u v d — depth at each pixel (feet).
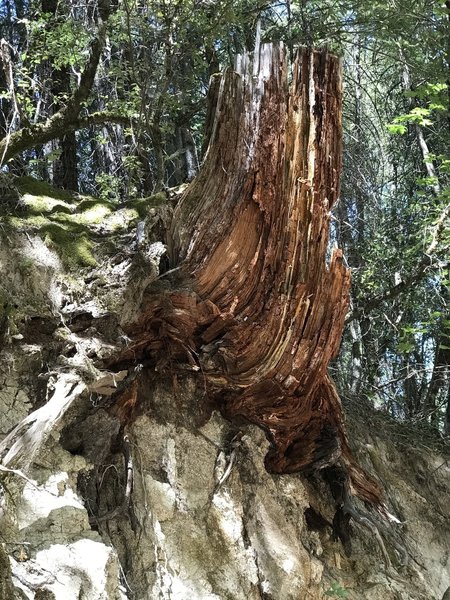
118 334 20.97
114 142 38.60
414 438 31.96
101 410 20.66
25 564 17.28
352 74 45.83
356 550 26.11
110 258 21.76
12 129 29.78
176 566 20.67
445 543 29.17
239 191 21.02
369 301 36.99
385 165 49.19
